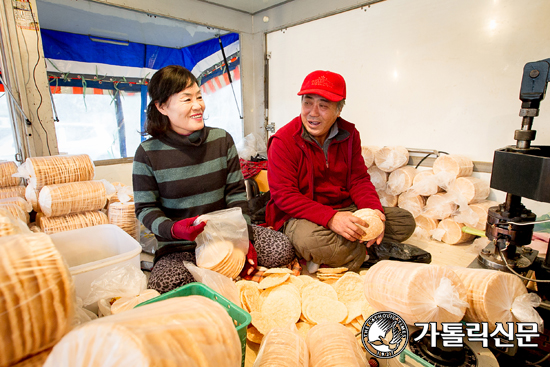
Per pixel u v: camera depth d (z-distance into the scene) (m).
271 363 0.78
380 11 2.59
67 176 1.83
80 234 1.55
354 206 1.95
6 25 2.21
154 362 0.45
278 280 1.43
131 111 3.68
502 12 2.02
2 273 0.46
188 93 1.36
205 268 1.30
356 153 1.93
